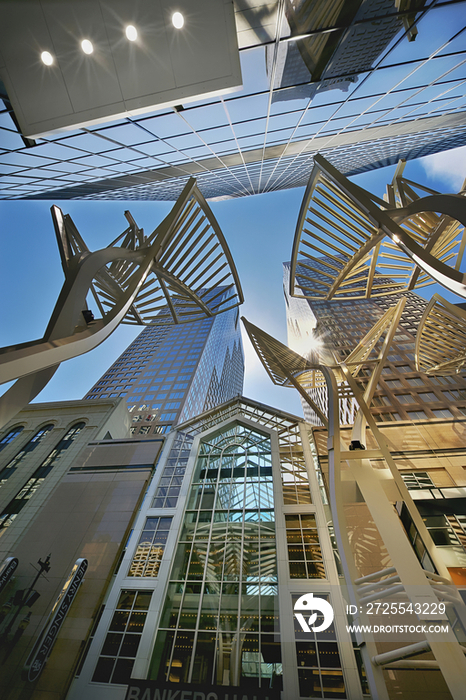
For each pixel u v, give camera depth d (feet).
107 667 52.44
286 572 62.23
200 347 319.06
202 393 285.64
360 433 64.90
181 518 75.56
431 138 71.92
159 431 208.85
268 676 49.57
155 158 52.03
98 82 25.16
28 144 34.06
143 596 61.87
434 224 64.75
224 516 75.46
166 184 75.66
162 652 53.67
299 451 91.04
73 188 59.98
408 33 27.37
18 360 23.95
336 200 61.00
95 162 47.01
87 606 60.29
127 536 72.59
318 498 76.69
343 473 55.62
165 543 70.95
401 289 82.69
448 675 32.24
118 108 25.93
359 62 31.48
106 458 95.50
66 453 99.76
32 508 82.69
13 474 95.76
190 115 38.06
